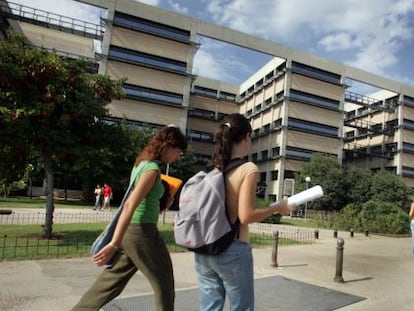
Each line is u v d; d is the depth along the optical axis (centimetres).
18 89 869
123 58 4825
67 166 1014
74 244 870
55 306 449
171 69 5053
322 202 4662
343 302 546
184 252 898
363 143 7350
